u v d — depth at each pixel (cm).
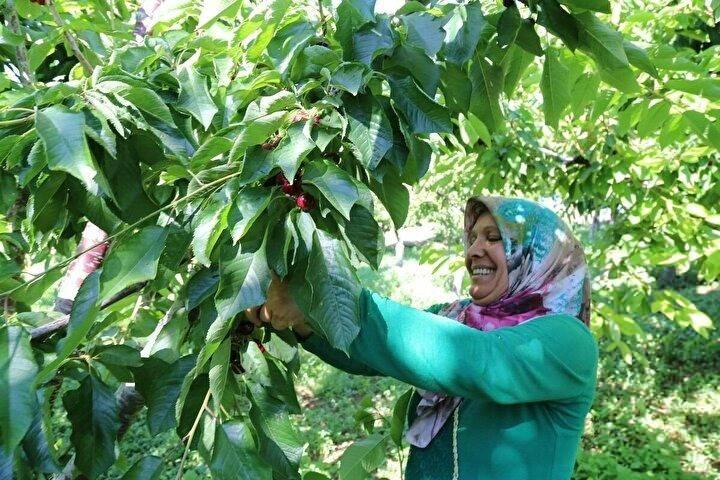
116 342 160
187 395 119
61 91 106
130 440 570
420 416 160
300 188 108
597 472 496
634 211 374
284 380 132
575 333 143
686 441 577
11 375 91
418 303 996
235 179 104
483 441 145
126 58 130
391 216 130
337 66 105
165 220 115
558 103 158
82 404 121
